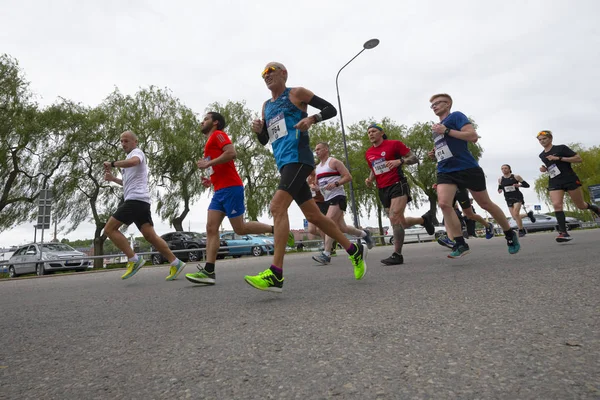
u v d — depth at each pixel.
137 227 5.32
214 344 1.70
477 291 2.50
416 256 6.58
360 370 1.26
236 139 26.84
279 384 1.20
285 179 3.02
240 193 4.42
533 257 4.47
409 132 32.78
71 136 21.78
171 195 24.39
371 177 5.50
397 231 5.17
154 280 5.48
